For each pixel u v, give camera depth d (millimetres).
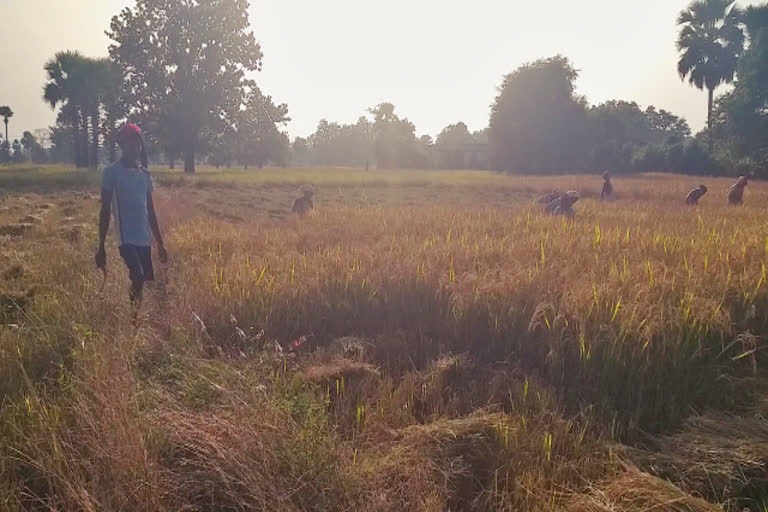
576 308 5039
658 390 4082
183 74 57625
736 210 14773
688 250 7355
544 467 3156
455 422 3496
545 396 3941
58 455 2885
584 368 4379
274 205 22688
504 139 69750
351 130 156500
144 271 6020
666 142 62750
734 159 50312
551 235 9273
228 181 34812
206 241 9664
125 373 3668
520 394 4000
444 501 2871
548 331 4809
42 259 7977
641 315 4812
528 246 8133
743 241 7559
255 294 5879
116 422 3033
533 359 4797
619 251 7555
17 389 3764
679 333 4496
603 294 5223
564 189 30984
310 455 2979
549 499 2879
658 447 3480
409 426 3543
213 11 57844
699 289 5430
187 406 3588
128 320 4859
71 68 56906
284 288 6012
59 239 10227
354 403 3965
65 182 30500
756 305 5168
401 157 98875
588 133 69312
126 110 58469
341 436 3506
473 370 4586
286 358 4621
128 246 5762
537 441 3348
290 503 2709
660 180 40656
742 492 3061
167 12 58000
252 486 2740
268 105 62406
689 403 3963
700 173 53906
